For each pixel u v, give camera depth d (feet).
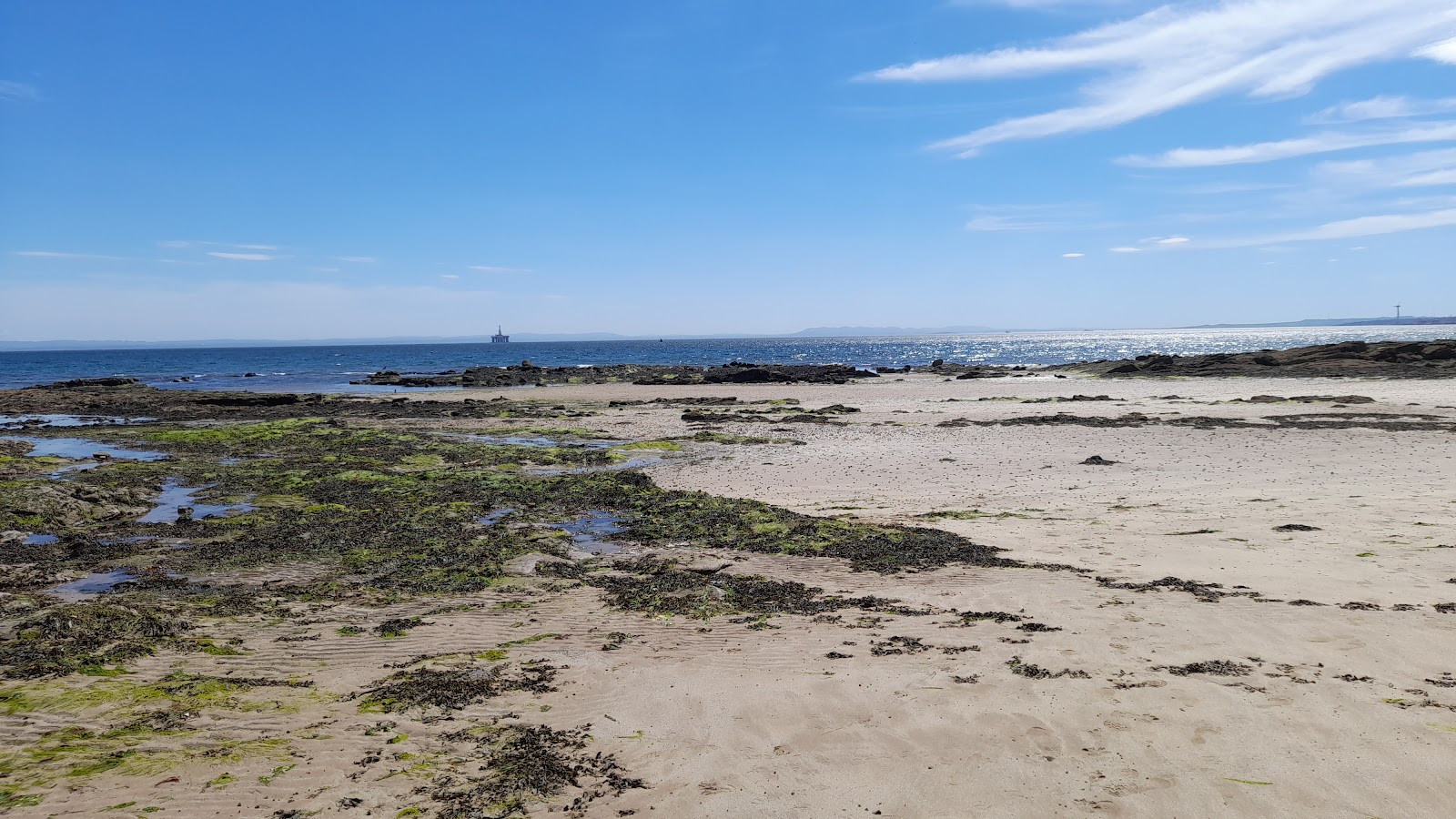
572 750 19.57
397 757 19.17
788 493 63.57
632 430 110.01
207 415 132.36
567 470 77.56
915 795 17.13
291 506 56.08
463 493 59.88
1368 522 44.32
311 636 28.86
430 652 27.04
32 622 28.09
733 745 19.62
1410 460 69.46
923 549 40.50
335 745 19.77
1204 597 30.89
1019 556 39.22
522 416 130.21
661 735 20.27
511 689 23.38
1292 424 96.02
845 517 52.06
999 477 68.74
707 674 24.20
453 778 18.19
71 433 104.58
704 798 17.24
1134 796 16.81
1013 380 198.39
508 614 31.50
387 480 66.23
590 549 43.29
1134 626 27.48
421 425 117.08
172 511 55.62
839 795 17.25
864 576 36.24
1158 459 75.87
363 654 26.84
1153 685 22.30
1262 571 34.76
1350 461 69.92
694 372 242.58
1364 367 173.88
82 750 19.26
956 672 23.76
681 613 31.12
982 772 17.97
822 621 29.76
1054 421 107.24
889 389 179.63
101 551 42.83
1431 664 23.15
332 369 362.94
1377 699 20.89
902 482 67.41
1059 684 22.56
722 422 119.24
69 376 293.23
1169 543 41.01
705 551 41.19
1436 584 31.53
